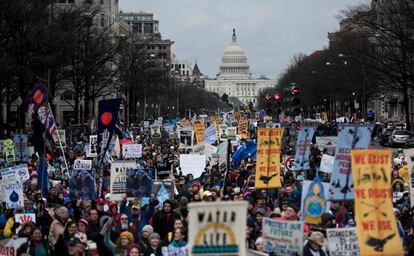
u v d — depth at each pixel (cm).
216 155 4884
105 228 2325
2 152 4903
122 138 5738
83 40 9788
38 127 3312
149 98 17825
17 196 2827
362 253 1825
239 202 1568
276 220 1945
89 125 8700
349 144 2325
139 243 2309
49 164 4053
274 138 2803
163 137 8438
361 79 13262
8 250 2081
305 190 2341
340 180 2320
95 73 10762
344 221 2489
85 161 3616
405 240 2402
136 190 2755
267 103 6606
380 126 9944
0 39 6669
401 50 9512
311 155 4853
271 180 2809
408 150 2662
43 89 3309
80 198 2816
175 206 2727
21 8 6544
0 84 7131
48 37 6938
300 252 1919
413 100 13962
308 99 17850
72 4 13088
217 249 1570
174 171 4522
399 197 3136
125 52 13188
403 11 8275
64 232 2311
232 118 14162
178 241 2177
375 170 1834
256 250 2141
